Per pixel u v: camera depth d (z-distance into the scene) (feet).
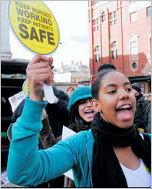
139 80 24.70
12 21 2.68
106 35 63.46
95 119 2.79
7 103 11.60
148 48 51.83
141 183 2.47
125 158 2.58
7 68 11.37
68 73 103.19
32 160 2.13
